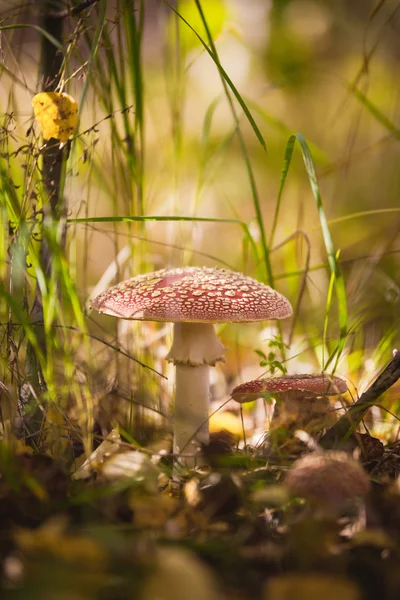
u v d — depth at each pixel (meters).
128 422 0.61
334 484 0.43
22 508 0.44
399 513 0.43
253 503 0.45
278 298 0.54
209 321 0.51
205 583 0.37
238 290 0.53
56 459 0.48
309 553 0.41
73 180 0.58
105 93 0.62
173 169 0.78
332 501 0.43
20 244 0.52
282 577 0.40
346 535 0.43
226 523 0.45
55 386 0.55
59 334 0.59
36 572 0.38
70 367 0.52
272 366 0.56
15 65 0.59
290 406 0.53
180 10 0.93
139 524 0.43
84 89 0.52
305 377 0.55
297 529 0.41
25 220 0.54
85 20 0.56
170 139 0.78
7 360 0.54
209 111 0.74
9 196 0.56
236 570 0.41
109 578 0.38
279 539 0.43
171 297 0.52
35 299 0.56
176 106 0.71
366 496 0.44
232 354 0.85
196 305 0.51
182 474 0.52
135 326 0.65
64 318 0.59
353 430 0.51
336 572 0.40
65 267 0.54
